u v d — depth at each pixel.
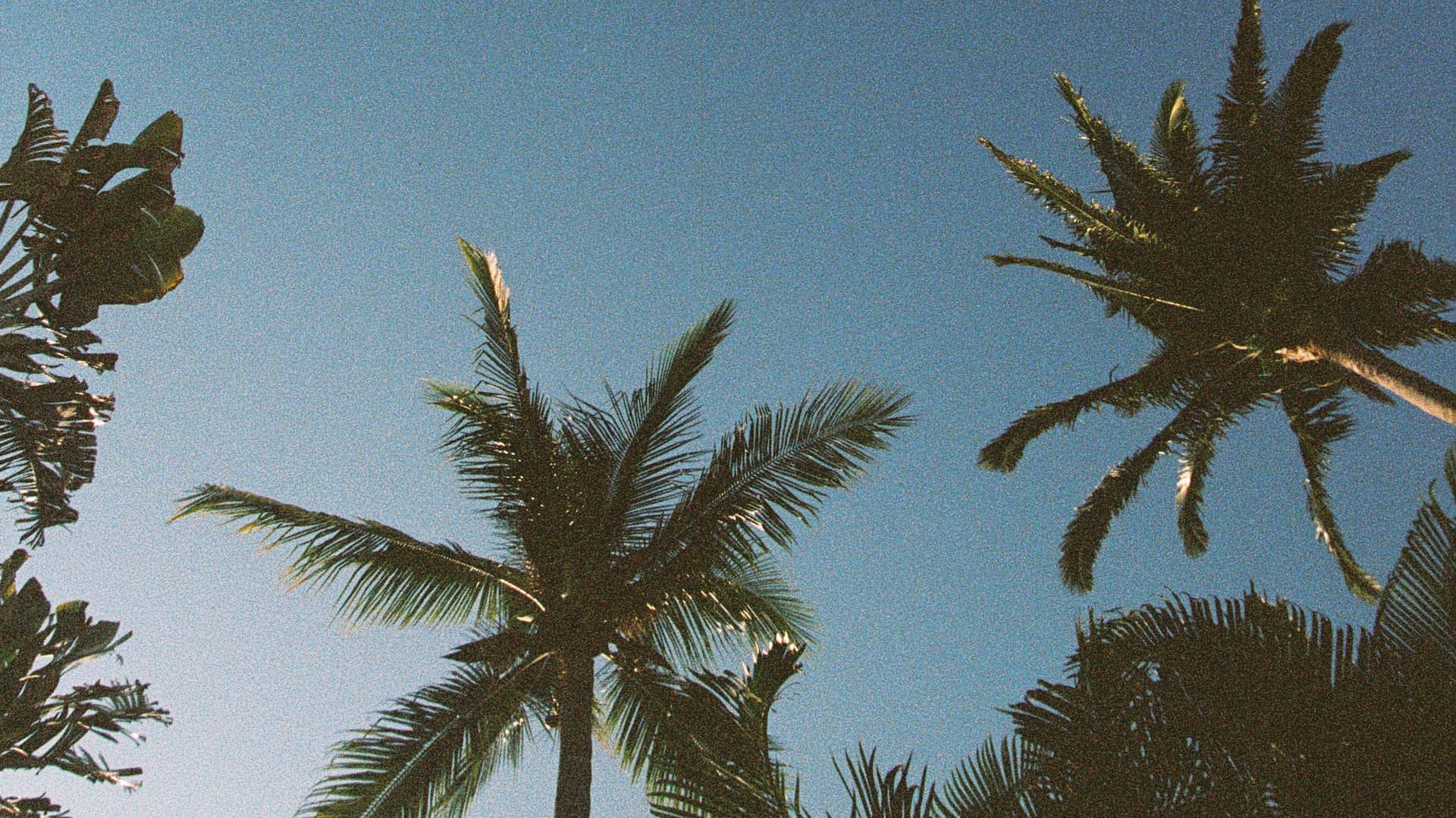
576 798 8.98
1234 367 17.09
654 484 10.74
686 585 10.14
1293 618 4.54
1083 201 16.17
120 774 9.10
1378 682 4.24
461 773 9.75
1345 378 16.55
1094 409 17.59
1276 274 15.36
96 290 10.20
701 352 11.21
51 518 9.61
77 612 9.75
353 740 9.61
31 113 9.76
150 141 10.27
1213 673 4.36
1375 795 3.92
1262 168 15.29
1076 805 4.26
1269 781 4.08
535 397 11.02
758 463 10.40
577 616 10.06
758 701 5.19
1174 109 17.58
